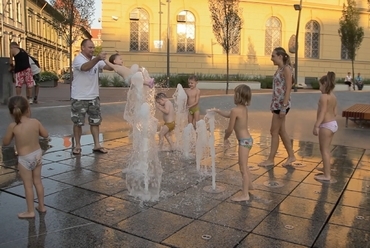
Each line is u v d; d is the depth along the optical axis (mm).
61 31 15977
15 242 3340
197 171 5742
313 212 4160
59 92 19734
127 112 5562
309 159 6707
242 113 4559
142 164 5137
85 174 5418
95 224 3742
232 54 27953
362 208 4309
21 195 4535
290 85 5879
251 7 28109
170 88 23297
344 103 17531
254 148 7668
